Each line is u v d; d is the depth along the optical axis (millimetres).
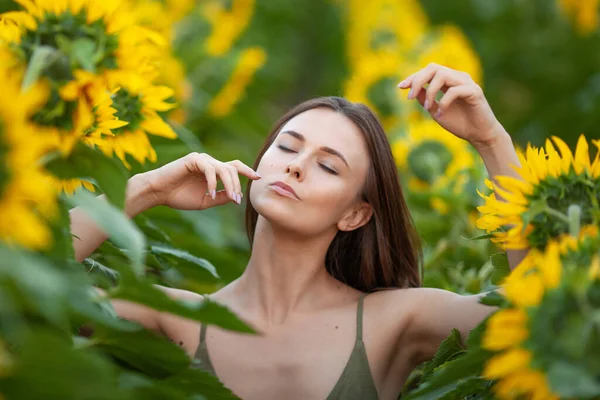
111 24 2273
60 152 2098
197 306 1990
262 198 2900
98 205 2004
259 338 2938
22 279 1650
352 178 3006
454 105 2926
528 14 8352
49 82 2135
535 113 7930
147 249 3039
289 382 2877
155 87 2588
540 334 2111
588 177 2404
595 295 2121
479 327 2367
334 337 2934
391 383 2973
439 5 8625
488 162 2938
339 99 3121
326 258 3195
